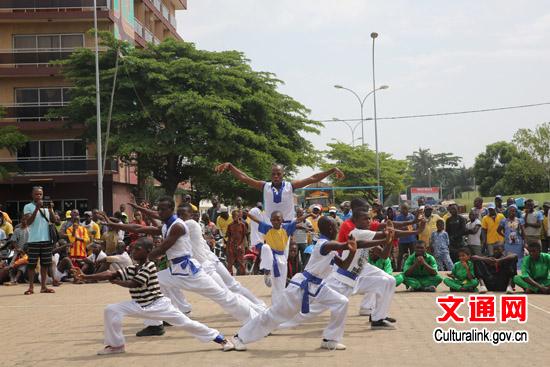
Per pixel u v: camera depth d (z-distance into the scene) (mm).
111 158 35188
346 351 8180
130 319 11273
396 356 7832
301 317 8578
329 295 8234
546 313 11445
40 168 38469
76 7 38375
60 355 8234
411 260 15148
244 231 20062
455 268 14984
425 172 140875
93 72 35250
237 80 35906
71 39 39000
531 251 14320
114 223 9453
